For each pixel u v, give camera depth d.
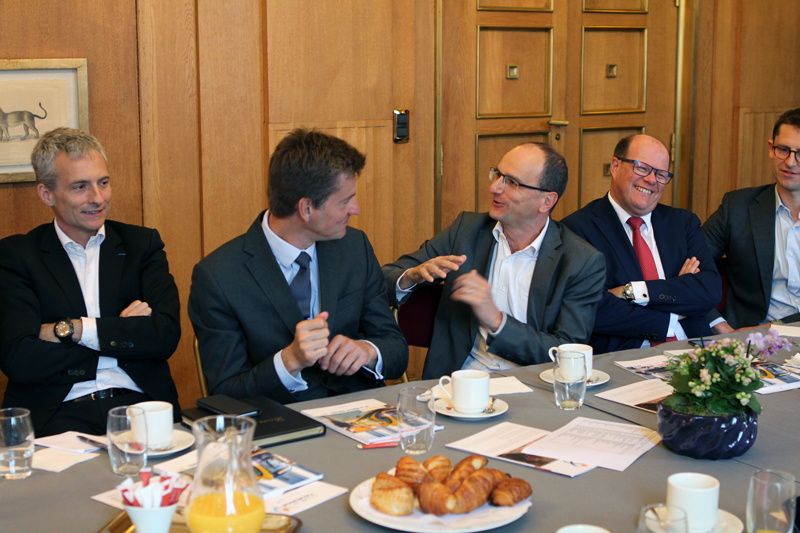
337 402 1.72
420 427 1.41
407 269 2.44
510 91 4.46
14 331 2.06
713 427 1.37
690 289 2.59
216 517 0.99
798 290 3.09
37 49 3.10
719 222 3.20
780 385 1.84
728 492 1.26
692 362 1.44
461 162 4.35
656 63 4.94
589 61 4.72
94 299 2.25
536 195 2.30
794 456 1.43
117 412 1.32
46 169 2.13
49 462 1.36
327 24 3.70
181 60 3.41
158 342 2.19
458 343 2.35
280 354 1.84
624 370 1.99
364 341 2.08
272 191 1.96
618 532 1.11
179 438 1.47
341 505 1.20
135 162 3.37
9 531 1.11
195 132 3.48
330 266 2.11
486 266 2.46
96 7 3.19
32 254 2.19
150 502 1.02
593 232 2.71
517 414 1.64
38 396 2.11
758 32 5.11
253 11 3.54
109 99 3.27
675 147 5.07
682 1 4.90
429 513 1.13
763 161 5.32
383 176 3.98
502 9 4.34
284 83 3.62
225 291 1.97
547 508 1.19
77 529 1.12
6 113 3.04
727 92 5.11
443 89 4.23
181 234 3.51
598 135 4.83
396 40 3.97
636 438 1.50
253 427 1.07
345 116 3.82
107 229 2.34
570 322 2.28
